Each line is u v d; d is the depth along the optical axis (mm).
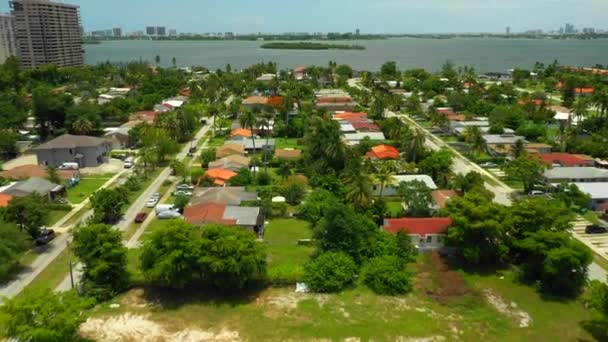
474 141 114188
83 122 130750
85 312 53531
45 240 69438
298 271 59438
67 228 75500
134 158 115062
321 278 57719
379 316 53125
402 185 81562
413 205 77500
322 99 187500
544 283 58344
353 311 54031
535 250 59094
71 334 45938
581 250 56719
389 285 57500
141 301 56094
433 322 52219
